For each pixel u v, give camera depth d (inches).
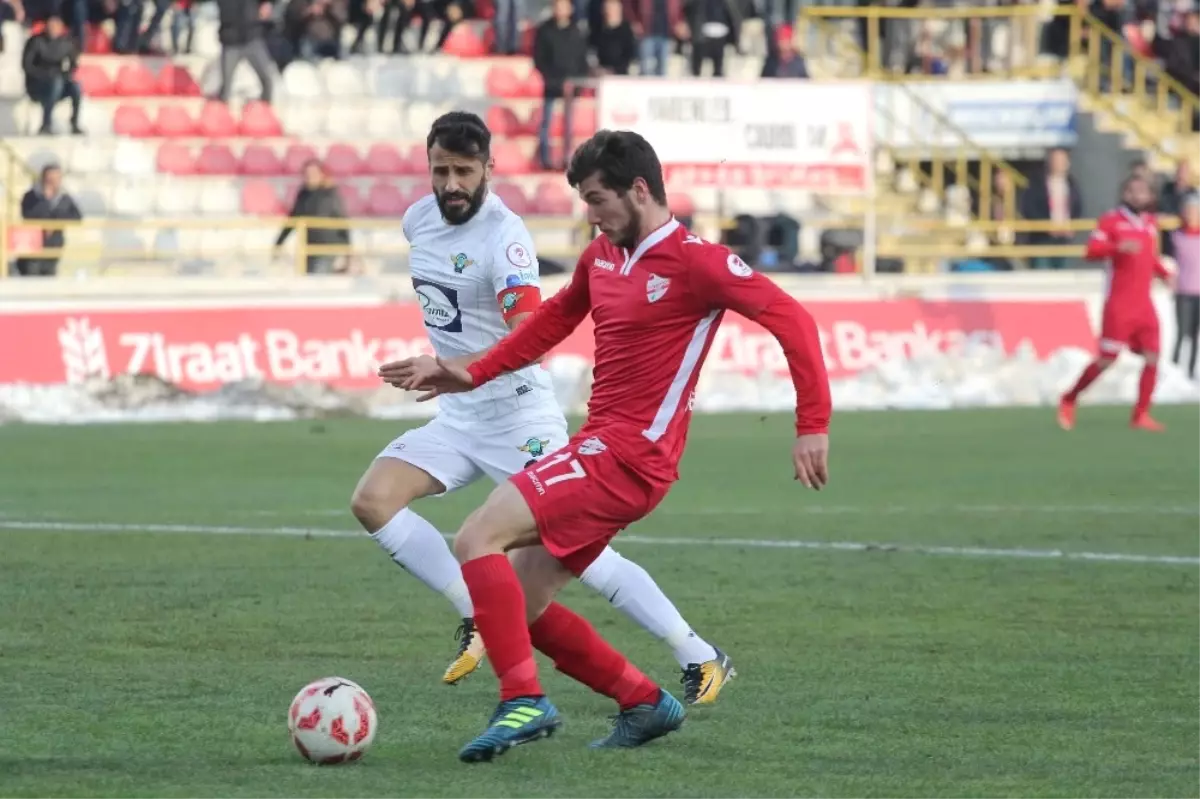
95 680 835.4
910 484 1689.2
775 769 673.6
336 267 2699.3
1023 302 2635.3
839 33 3464.6
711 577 1157.7
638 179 679.1
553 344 732.0
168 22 3223.4
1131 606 1053.2
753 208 3063.5
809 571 1183.6
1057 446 2033.7
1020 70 3358.8
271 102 3073.3
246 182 3002.0
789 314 672.4
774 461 1904.5
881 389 2539.4
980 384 2578.7
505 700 682.2
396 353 2402.8
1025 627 985.5
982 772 669.9
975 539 1331.2
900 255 2775.6
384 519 850.8
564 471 690.8
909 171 3206.2
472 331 876.0
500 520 684.7
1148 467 1823.3
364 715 676.1
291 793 629.0
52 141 2955.2
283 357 2359.7
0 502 1544.0
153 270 2866.6
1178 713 775.7
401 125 3154.5
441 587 839.7
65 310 2297.0
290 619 1002.1
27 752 691.4
